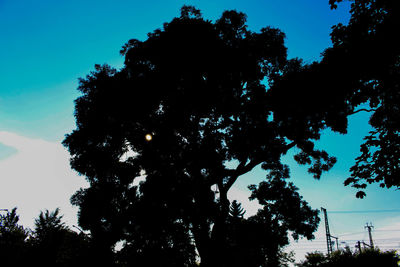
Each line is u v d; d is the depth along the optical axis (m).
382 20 8.15
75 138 16.41
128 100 15.22
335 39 9.50
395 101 8.84
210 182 15.11
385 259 17.27
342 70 9.31
